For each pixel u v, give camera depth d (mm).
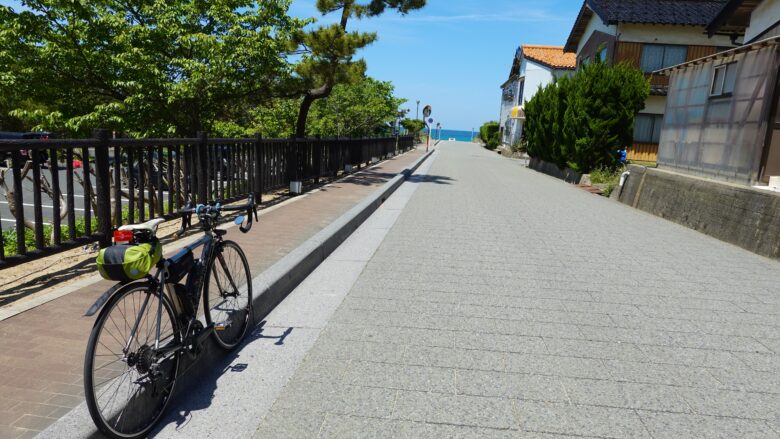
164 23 11609
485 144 59500
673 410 3041
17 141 4223
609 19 22500
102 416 2373
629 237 8375
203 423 2809
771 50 8125
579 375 3453
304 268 5637
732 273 6238
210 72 11664
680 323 4480
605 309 4797
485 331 4184
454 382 3314
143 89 11398
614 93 16734
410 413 2938
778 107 8320
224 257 3639
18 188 4332
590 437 2744
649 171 11781
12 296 4277
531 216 10219
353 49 13703
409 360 3623
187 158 7016
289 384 3260
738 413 3027
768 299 5238
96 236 5273
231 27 12250
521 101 40031
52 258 5711
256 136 9109
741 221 7922
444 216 9914
